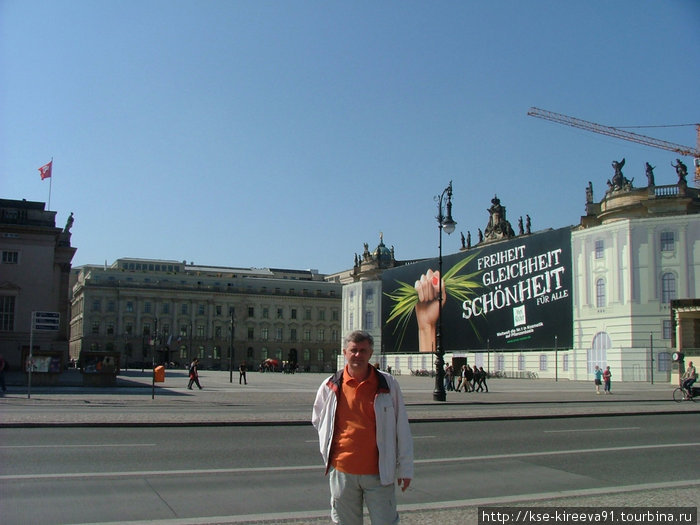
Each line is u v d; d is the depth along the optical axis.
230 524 9.21
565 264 79.94
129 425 20.52
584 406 33.28
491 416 25.52
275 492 11.42
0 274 71.06
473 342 93.00
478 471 13.74
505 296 88.31
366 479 6.83
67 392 38.62
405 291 107.94
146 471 13.02
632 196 78.50
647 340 72.25
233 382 66.31
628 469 14.08
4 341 70.38
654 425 23.52
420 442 18.22
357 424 6.92
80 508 10.04
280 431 20.23
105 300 149.25
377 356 115.62
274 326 162.62
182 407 28.89
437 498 11.23
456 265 97.00
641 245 74.06
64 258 92.75
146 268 161.50
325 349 166.38
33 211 73.62
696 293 71.06
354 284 124.38
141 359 149.62
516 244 87.19
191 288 155.75
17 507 10.04
